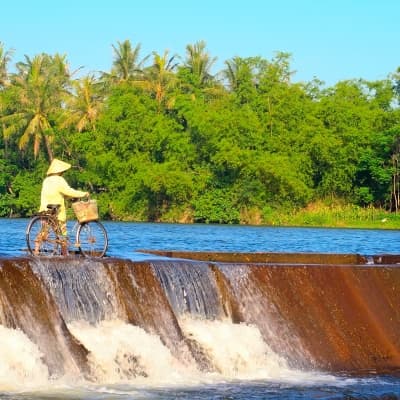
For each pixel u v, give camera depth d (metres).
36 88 93.81
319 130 93.00
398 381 20.44
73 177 95.69
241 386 19.14
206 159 93.94
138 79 99.62
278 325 22.50
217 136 90.94
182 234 62.25
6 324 19.11
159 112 96.38
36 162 97.62
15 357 18.58
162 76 98.50
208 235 61.81
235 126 91.38
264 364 21.16
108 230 67.69
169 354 20.30
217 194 91.12
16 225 68.50
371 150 93.31
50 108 94.88
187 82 103.50
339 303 23.86
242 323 22.25
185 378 19.70
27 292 19.69
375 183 95.50
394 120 96.06
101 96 100.50
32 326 19.38
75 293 20.45
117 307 20.86
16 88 95.00
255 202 90.94
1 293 19.25
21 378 18.41
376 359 22.70
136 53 100.75
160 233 63.06
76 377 18.86
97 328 20.38
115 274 21.14
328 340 22.67
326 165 94.50
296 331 22.56
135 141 91.38
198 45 108.62
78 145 91.94
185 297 21.92
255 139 92.31
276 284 23.31
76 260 20.92
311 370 21.44
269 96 96.00
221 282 22.53
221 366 20.59
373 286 24.77
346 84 100.50
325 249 48.31
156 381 19.25
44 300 19.86
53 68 102.12
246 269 23.11
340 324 23.34
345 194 95.81
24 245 39.12
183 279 22.05
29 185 94.25
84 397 17.45
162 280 21.78
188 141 92.50
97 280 20.84
